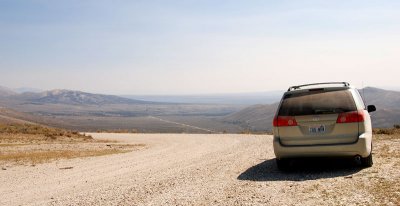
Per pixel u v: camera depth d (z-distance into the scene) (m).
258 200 7.32
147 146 29.19
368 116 10.63
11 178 12.84
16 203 8.57
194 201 7.61
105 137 45.94
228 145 23.11
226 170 11.48
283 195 7.61
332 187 8.00
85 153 22.38
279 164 10.64
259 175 10.20
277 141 10.20
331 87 10.25
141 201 7.85
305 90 10.45
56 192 9.70
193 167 12.81
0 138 36.28
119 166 14.90
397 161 10.74
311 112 9.91
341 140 9.67
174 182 9.87
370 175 8.96
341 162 11.38
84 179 11.80
